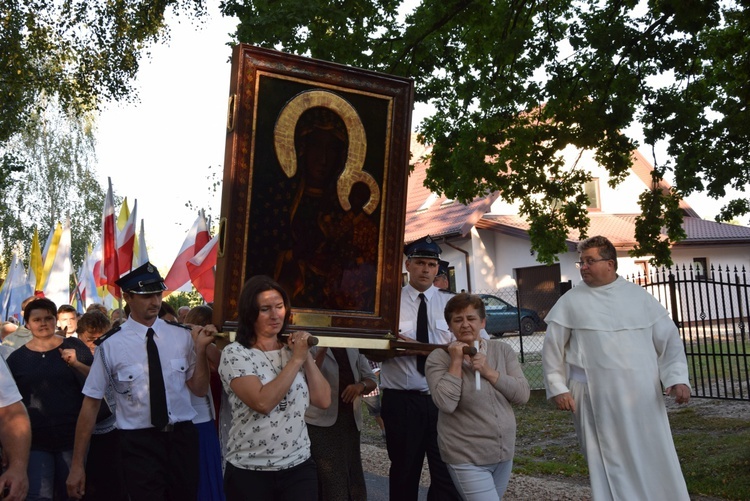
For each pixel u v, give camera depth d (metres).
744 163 11.02
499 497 5.27
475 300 5.32
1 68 21.78
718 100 11.73
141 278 5.50
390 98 5.68
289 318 4.85
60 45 22.47
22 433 3.81
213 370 6.88
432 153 12.62
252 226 5.27
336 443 5.89
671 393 5.58
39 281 15.92
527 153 12.27
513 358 5.37
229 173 5.19
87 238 42.66
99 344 5.48
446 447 5.15
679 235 12.02
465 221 31.06
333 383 5.93
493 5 11.90
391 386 6.16
